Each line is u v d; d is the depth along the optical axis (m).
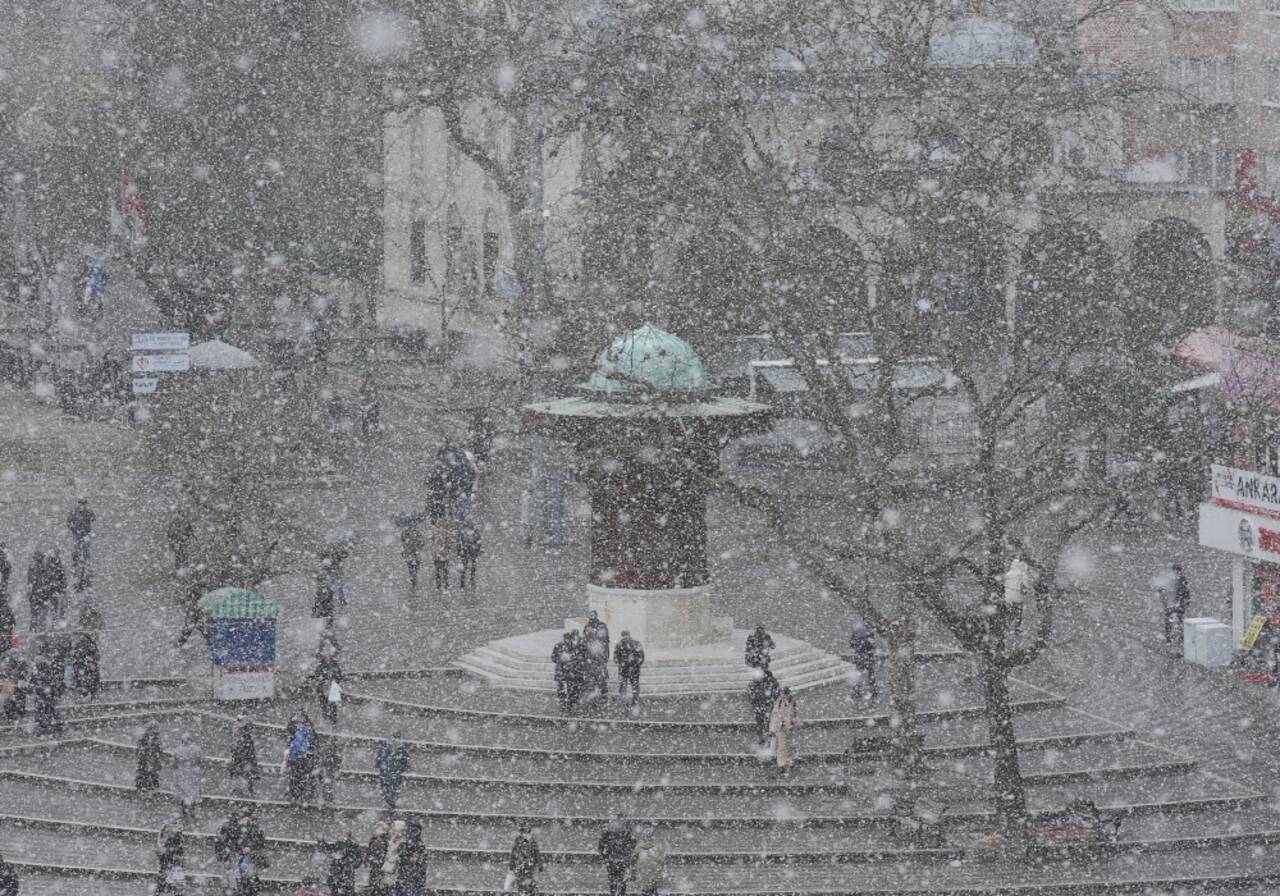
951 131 63.78
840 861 54.38
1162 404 85.31
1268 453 76.31
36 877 52.81
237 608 64.81
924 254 59.66
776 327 58.88
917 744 56.16
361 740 62.03
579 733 62.94
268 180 131.25
